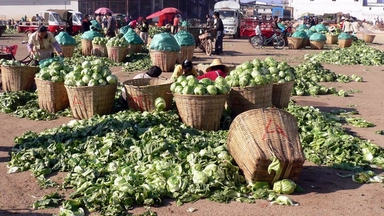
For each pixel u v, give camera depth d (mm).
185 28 30844
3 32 45062
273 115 6633
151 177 6461
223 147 7168
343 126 10141
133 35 23344
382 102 13125
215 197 6152
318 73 17141
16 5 62469
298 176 6523
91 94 9758
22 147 8047
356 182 6852
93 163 7133
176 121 9031
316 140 8438
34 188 6555
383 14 96500
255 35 32188
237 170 6652
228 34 41125
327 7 98188
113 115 9375
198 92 8688
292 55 27156
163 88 9617
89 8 61250
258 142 6387
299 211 5859
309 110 10609
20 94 11906
